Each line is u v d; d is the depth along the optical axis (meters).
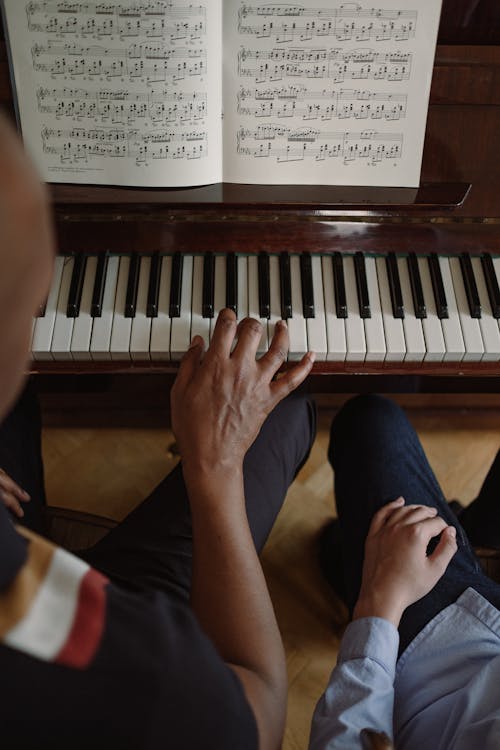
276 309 1.38
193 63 1.22
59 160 1.29
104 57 1.22
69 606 0.52
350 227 1.40
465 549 1.33
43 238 0.40
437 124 1.32
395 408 1.55
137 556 1.17
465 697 1.00
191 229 1.40
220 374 1.15
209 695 0.58
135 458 2.07
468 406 2.01
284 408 1.43
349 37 1.22
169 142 1.28
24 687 0.51
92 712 0.53
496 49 1.26
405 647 1.19
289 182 1.33
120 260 1.41
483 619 1.15
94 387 1.80
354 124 1.29
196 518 1.05
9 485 1.24
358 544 1.37
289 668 1.75
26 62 1.23
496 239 1.41
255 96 1.26
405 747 1.07
